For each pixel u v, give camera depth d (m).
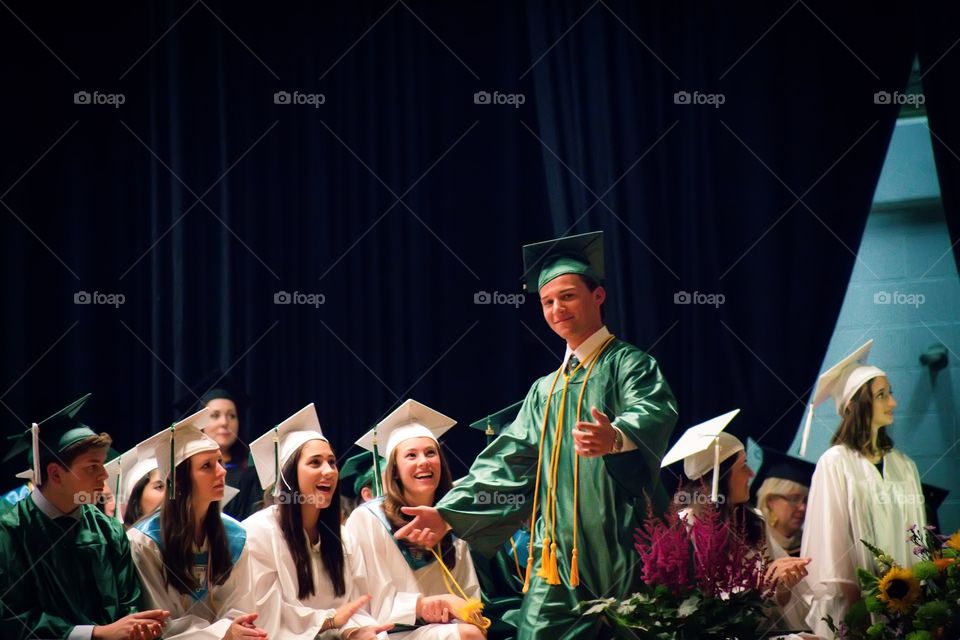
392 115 15.42
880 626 10.77
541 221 15.38
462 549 12.54
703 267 14.94
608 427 12.16
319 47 15.49
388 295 15.17
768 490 14.09
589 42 15.30
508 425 14.07
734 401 14.74
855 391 13.17
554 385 13.09
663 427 12.38
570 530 12.57
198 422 11.94
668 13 15.36
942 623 10.45
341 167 15.33
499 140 15.49
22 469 14.27
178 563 11.43
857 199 15.03
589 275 13.16
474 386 15.13
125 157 15.24
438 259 15.29
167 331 14.90
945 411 14.70
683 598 10.79
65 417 11.72
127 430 14.87
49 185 15.07
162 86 15.27
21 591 11.06
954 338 14.80
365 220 15.26
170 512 11.53
